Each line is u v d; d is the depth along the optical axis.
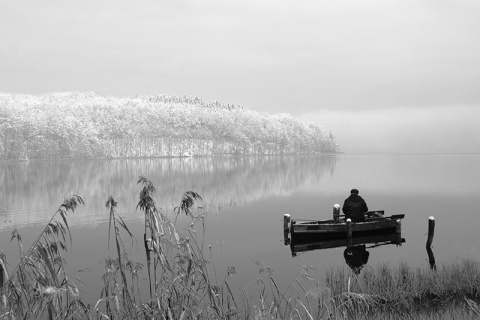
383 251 16.58
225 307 8.89
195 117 194.88
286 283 11.61
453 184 49.81
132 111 179.50
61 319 4.74
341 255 15.91
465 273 10.80
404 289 10.10
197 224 22.56
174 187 48.00
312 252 16.44
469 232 20.61
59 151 134.38
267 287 11.09
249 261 14.62
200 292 6.92
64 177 64.56
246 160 151.00
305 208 30.86
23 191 43.78
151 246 4.86
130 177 64.62
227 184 52.50
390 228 20.16
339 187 48.31
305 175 71.25
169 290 5.10
